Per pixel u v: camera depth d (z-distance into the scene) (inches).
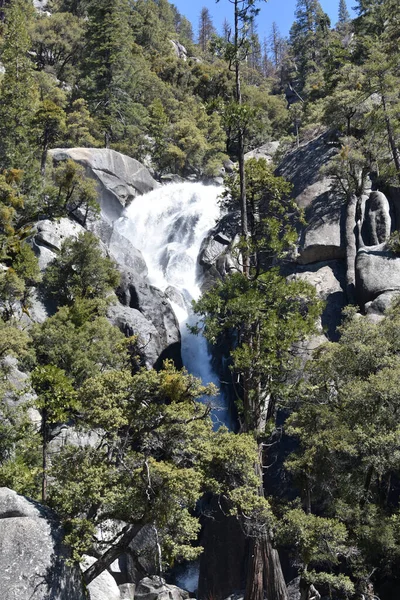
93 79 3110.2
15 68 2265.0
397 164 1473.9
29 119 2180.1
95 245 1649.9
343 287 1424.7
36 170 2038.6
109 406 720.3
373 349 857.5
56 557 662.5
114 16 3159.5
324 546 753.0
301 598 804.6
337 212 1578.5
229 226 2058.3
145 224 2487.7
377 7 2549.2
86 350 1246.3
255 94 3644.2
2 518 685.3
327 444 809.5
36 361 1186.0
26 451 957.2
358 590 776.9
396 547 750.5
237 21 1101.1
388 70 1583.4
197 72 4042.8
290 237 1040.2
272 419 914.7
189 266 2111.2
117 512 705.6
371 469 829.8
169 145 3075.8
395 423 775.7
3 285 1408.7
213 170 3011.8
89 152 2532.0
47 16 4045.3
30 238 1760.6
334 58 2484.0
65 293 1594.5
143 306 1691.7
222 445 776.3
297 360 932.6
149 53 4180.6
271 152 2657.5
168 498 682.8
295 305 988.6
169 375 762.2
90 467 709.9
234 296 992.9
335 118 1750.7
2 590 628.1
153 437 745.0
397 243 1391.5
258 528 824.9
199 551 732.7
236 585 1110.4
